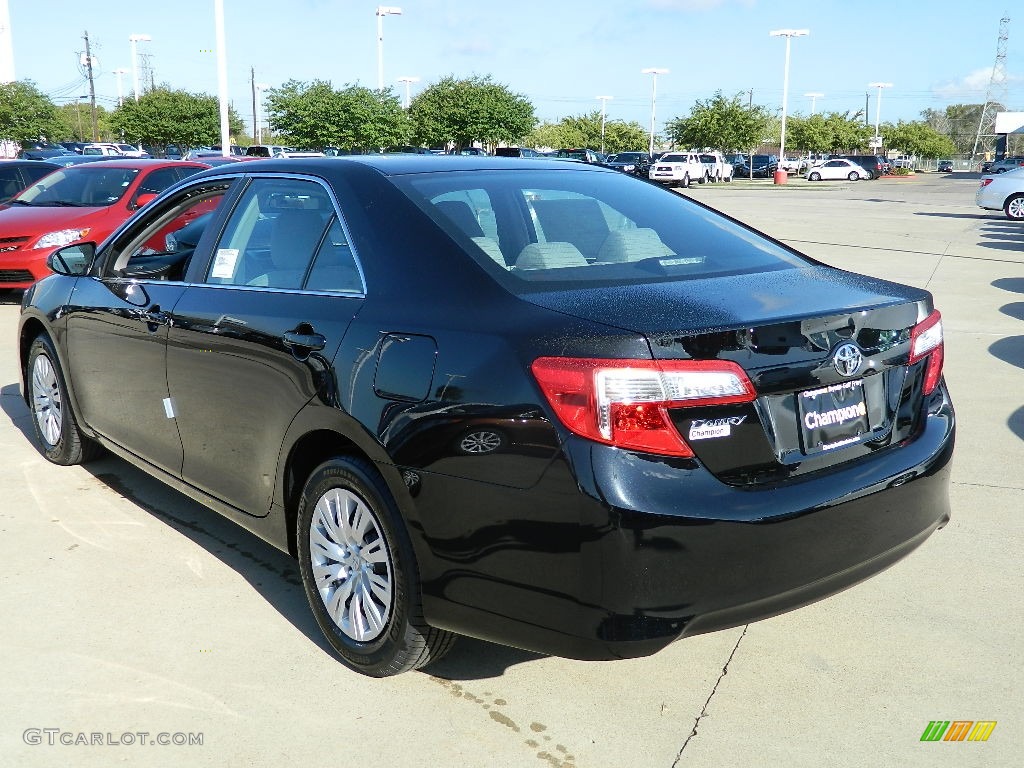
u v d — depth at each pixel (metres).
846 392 2.71
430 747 2.70
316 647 3.24
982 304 10.38
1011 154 120.38
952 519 4.30
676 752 2.68
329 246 3.19
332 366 2.93
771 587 2.52
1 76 47.38
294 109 39.59
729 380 2.44
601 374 2.37
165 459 3.99
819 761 2.63
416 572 2.77
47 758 2.64
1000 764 2.62
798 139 79.06
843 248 16.61
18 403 6.39
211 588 3.68
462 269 2.80
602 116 86.19
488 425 2.52
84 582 3.72
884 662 3.15
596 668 3.12
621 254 3.05
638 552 2.36
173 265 4.07
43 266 9.86
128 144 56.41
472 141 49.44
